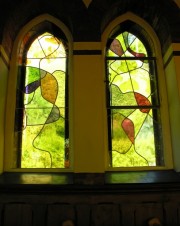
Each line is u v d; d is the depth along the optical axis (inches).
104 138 111.2
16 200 96.1
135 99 120.4
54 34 129.0
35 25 128.0
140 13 129.1
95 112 107.5
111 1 120.2
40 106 117.8
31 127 115.0
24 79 121.8
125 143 114.4
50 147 112.9
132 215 95.7
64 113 116.9
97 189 97.4
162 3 120.7
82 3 120.0
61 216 94.5
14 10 116.2
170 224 95.6
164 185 98.5
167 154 113.4
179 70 112.5
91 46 115.0
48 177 104.7
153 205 97.1
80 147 104.0
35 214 94.8
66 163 111.1
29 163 111.0
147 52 129.3
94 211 95.6
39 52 126.2
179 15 119.6
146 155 113.9
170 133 115.7
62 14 123.5
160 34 126.3
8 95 116.6
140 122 117.6
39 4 122.4
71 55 121.3
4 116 113.5
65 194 97.3
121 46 128.6
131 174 107.5
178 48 115.2
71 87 117.6
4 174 106.4
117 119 117.1
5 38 115.0
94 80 111.1
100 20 118.3
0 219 93.7
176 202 98.3
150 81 124.0
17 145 112.9
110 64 124.6
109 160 111.8
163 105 118.9
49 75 122.4
